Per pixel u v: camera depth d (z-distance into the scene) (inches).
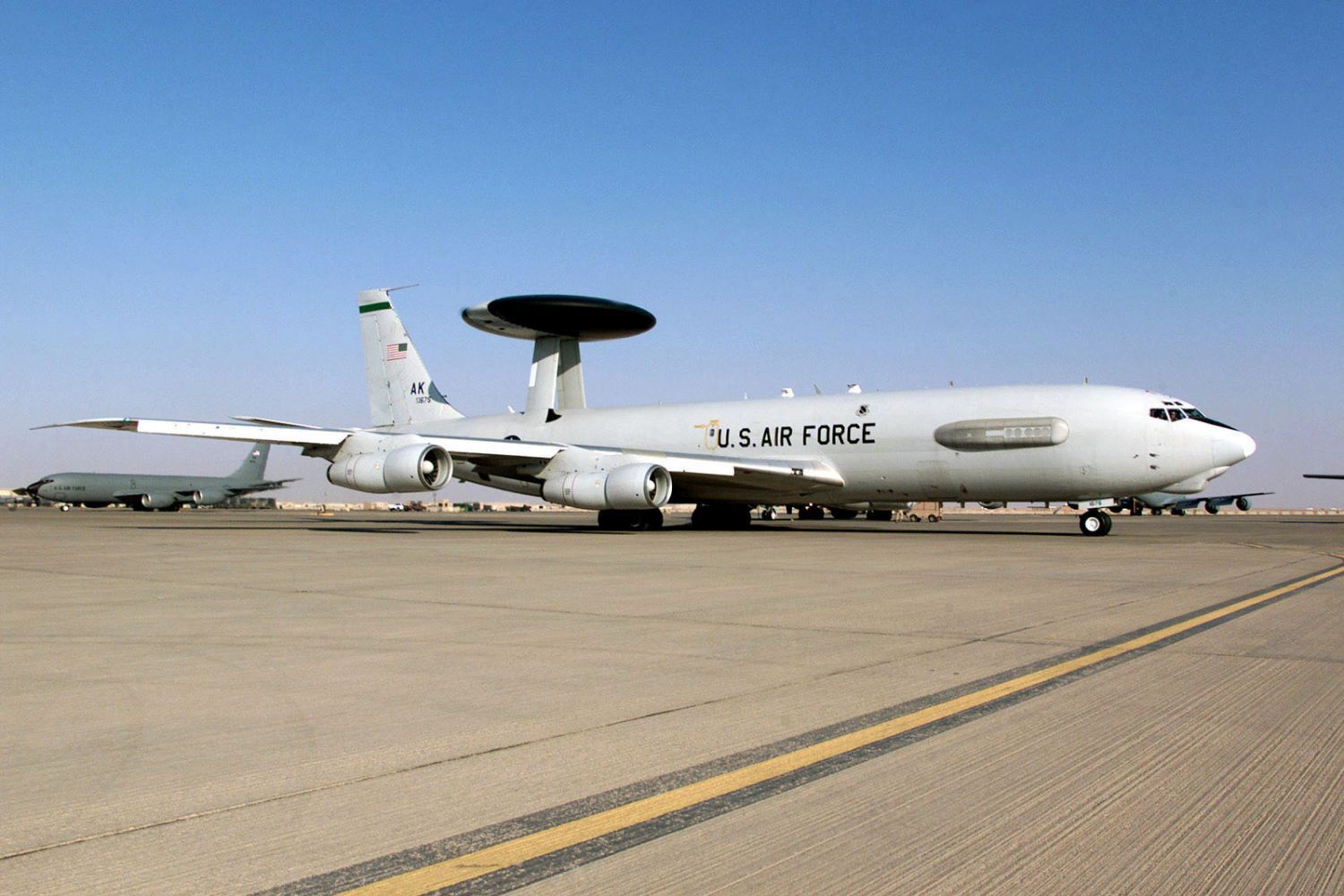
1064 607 444.1
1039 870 148.5
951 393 1183.6
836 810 171.9
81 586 550.9
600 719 234.7
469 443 1184.2
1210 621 396.2
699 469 1193.4
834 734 220.5
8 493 5428.2
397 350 1627.7
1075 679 279.6
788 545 950.4
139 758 201.9
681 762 199.5
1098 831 163.8
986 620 400.5
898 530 1457.9
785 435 1283.2
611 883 141.5
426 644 343.9
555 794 179.5
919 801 176.9
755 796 179.0
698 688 268.8
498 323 1462.8
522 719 234.8
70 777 189.3
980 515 3597.4
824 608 440.1
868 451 1213.1
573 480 1211.9
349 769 194.5
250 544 989.2
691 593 505.4
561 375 1584.6
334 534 1235.2
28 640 356.5
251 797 177.6
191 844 154.9
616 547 920.9
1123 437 1059.9
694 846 155.4
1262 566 675.4
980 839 160.1
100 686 273.9
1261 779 191.2
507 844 155.5
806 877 144.4
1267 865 151.4
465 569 660.7
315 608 444.8
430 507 5275.6
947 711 242.2
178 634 367.9
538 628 381.4
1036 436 1095.0
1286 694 260.8
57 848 153.3
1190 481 1058.7
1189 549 884.6
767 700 254.2
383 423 1646.2
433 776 189.8
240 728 227.1
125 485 3565.5
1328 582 556.4
